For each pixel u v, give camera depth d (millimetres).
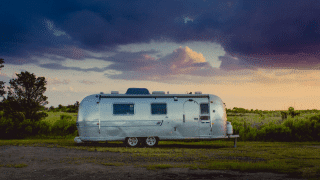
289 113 25906
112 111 13672
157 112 13875
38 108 24547
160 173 7027
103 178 6516
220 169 7504
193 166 7840
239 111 45812
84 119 13578
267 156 10102
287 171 7168
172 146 14312
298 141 17156
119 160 9148
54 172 7188
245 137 18172
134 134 13656
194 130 13961
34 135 20469
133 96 13953
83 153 10891
